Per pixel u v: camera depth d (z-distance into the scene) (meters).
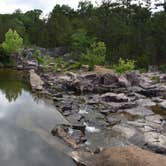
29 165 16.72
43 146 19.59
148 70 77.56
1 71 58.38
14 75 53.19
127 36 87.56
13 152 18.20
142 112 31.52
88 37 79.25
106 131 24.66
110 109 32.19
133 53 83.25
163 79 58.81
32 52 82.44
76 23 103.31
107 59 82.75
